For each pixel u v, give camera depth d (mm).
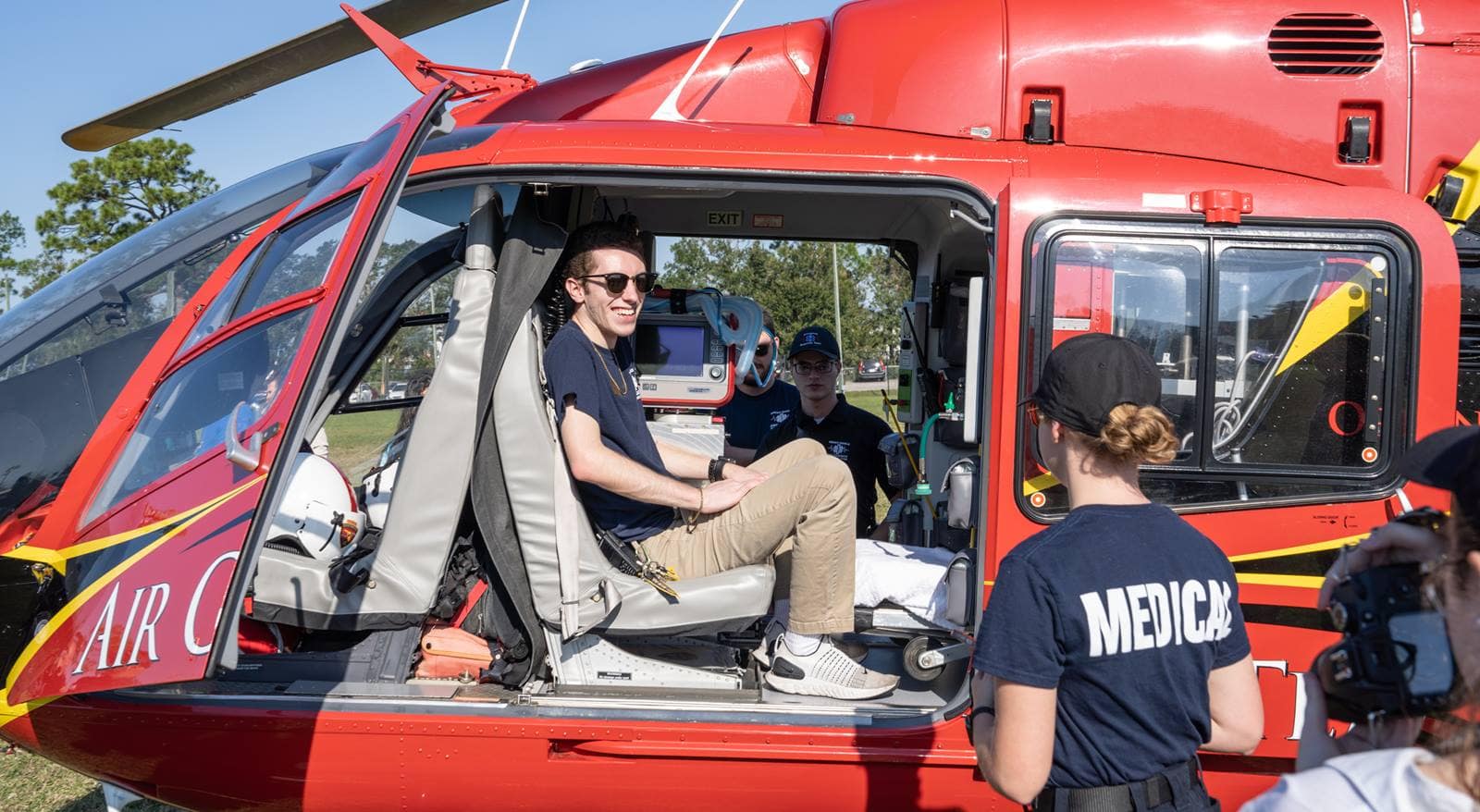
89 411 3039
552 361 2848
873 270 15633
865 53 3166
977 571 2729
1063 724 1698
